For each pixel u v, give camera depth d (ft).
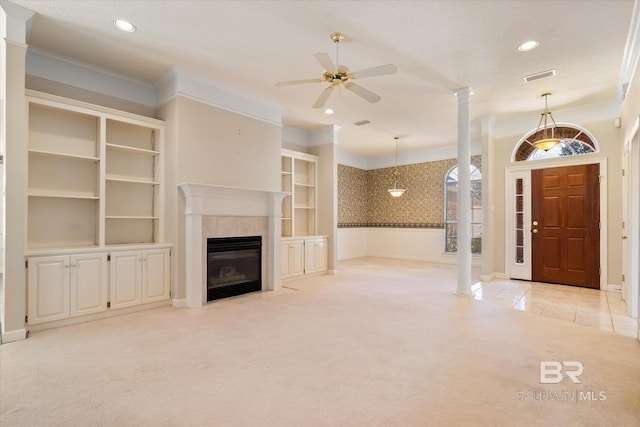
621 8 9.17
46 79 12.12
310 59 12.45
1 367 8.09
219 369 8.04
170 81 13.94
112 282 12.26
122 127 13.93
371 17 9.74
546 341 9.87
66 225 12.42
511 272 19.66
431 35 10.68
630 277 12.48
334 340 9.94
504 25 10.09
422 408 6.41
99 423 5.93
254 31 10.57
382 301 14.62
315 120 20.15
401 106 17.38
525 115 18.78
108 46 11.58
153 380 7.48
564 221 17.98
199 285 13.84
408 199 29.89
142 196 14.42
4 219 9.76
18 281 9.90
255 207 16.56
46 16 9.85
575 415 6.20
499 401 6.65
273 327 11.12
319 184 22.36
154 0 9.05
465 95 14.97
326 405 6.51
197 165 14.23
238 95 15.79
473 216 26.12
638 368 8.13
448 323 11.55
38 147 11.81
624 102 14.57
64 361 8.45
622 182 15.51
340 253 29.53
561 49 11.48
